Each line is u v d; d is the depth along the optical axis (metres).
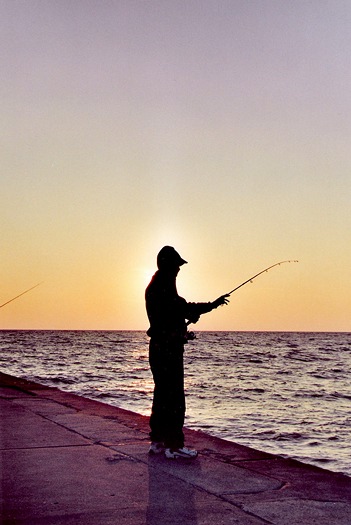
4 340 135.12
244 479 4.43
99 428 6.19
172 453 5.02
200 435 6.04
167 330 5.08
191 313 5.06
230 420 19.08
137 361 55.66
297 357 71.81
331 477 4.51
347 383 36.25
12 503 3.86
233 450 5.37
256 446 14.72
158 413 5.09
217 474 4.56
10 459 4.95
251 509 3.77
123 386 28.98
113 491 4.12
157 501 3.91
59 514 3.66
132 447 5.39
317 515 3.66
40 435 5.84
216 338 179.62
